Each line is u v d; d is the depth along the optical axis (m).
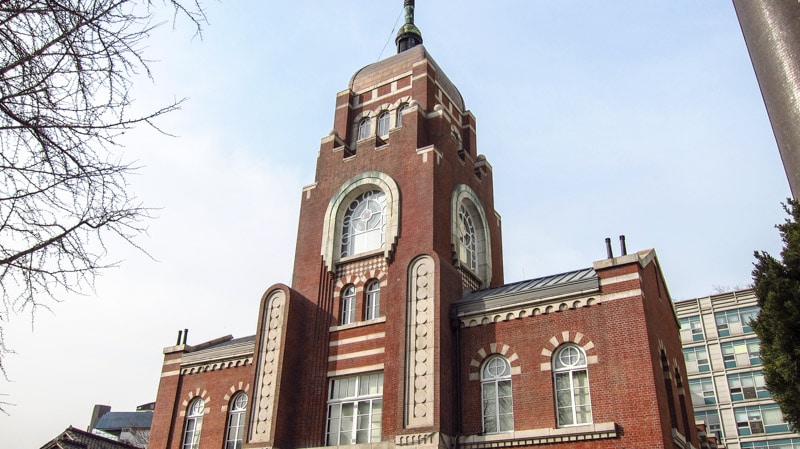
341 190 31.72
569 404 22.22
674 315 27.91
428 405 23.20
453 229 29.73
